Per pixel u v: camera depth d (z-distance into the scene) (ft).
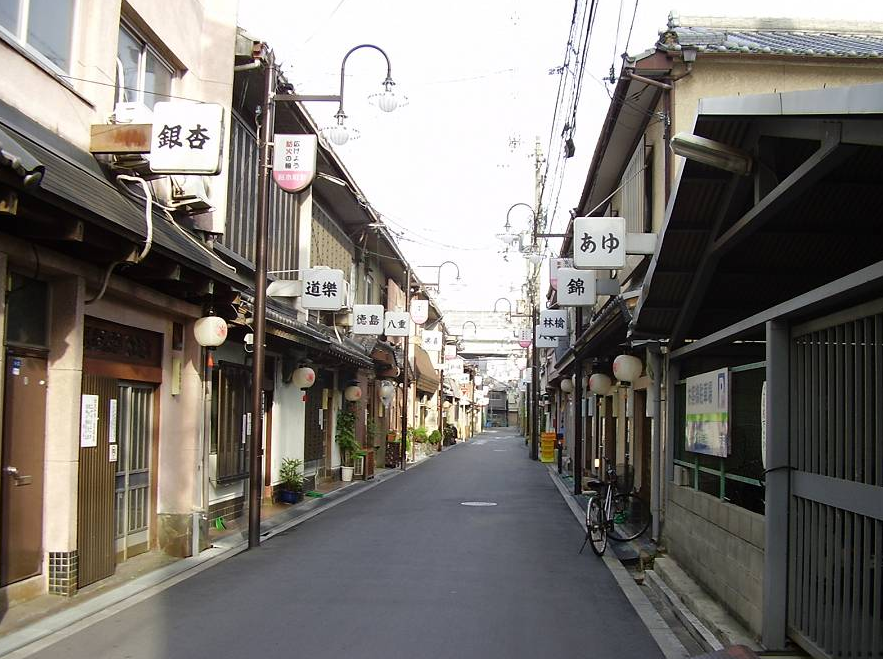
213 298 35.53
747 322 21.93
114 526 29.53
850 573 16.31
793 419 19.49
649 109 43.70
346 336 73.10
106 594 26.76
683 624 23.67
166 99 36.11
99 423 28.68
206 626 22.91
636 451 54.95
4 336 22.61
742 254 26.12
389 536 40.73
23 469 24.41
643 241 36.06
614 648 21.38
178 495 34.37
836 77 39.91
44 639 21.45
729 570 22.93
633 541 39.91
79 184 23.36
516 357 191.62
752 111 17.03
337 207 69.77
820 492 17.70
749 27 47.75
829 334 17.76
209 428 36.81
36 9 25.94
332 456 74.18
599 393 60.13
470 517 48.91
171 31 35.32
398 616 24.25
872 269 14.47
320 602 26.00
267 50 39.40
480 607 25.59
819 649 17.47
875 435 15.52
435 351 151.43
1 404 22.35
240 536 40.24
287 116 49.26
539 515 50.47
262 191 38.83
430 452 134.21
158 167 27.30
